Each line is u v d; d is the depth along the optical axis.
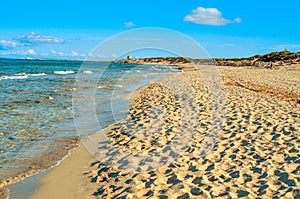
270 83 21.97
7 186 5.35
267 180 4.82
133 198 4.50
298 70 40.47
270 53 65.69
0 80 25.14
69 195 4.99
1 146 7.55
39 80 26.47
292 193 4.30
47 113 11.69
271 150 6.27
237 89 17.69
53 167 6.24
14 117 10.80
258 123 8.48
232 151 6.37
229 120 9.09
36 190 5.19
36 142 7.96
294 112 9.94
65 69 49.94
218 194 4.43
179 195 4.47
